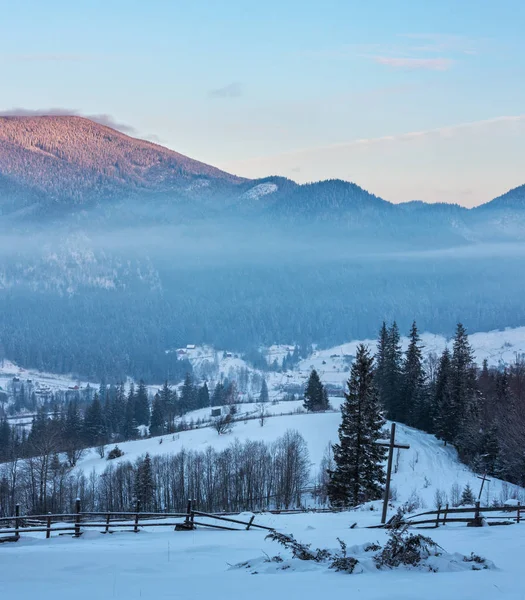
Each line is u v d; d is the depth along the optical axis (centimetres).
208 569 1742
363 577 1479
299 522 3334
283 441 10781
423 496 7725
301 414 14550
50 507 8488
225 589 1370
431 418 12494
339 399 18438
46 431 11938
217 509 8956
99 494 9756
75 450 12431
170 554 2086
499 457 8894
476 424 10012
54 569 1786
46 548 2322
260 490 9406
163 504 9469
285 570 1623
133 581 1544
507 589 1294
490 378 13688
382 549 1753
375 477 5984
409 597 1214
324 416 13975
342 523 3225
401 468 9475
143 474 8719
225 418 14388
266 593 1305
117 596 1344
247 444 10875
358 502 5875
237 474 9294
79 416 19112
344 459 6000
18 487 9150
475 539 2291
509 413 9669
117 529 3200
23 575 1694
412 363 13275
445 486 8300
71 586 1502
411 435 11750
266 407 18338
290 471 8906
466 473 9156
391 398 13388
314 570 1603
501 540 2244
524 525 2856
